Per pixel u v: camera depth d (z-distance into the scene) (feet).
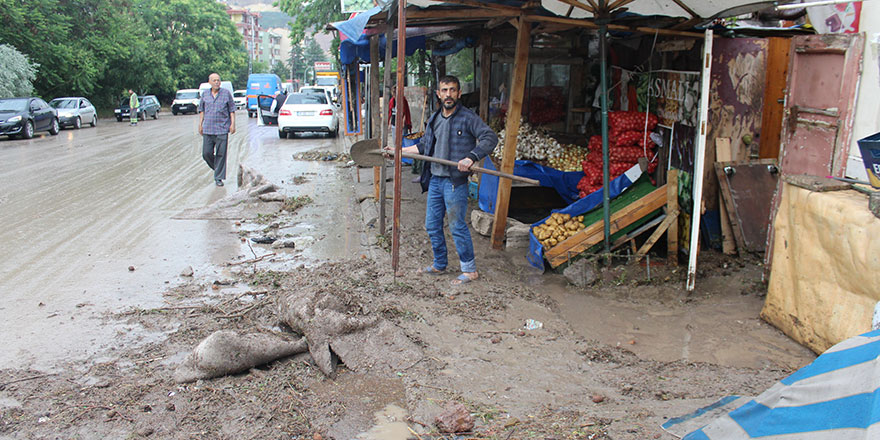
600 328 15.11
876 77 15.16
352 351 12.92
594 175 22.39
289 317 13.83
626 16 18.99
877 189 12.39
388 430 10.42
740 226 19.98
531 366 12.84
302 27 92.27
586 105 28.14
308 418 10.78
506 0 18.72
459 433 10.19
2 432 10.25
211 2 218.59
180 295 17.19
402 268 19.36
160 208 29.40
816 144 16.78
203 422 10.64
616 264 19.88
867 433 6.91
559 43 27.71
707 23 19.19
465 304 16.29
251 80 124.06
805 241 13.66
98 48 114.83
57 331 14.62
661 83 21.20
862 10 17.04
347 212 28.71
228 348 12.28
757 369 12.73
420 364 12.74
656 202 19.49
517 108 20.48
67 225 25.71
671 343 14.19
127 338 14.25
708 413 10.26
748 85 20.04
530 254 20.31
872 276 11.58
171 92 185.16
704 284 18.02
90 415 10.84
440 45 34.27
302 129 67.15
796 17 23.02
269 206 29.63
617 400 11.34
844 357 7.86
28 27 97.91
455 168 17.49
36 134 76.33
